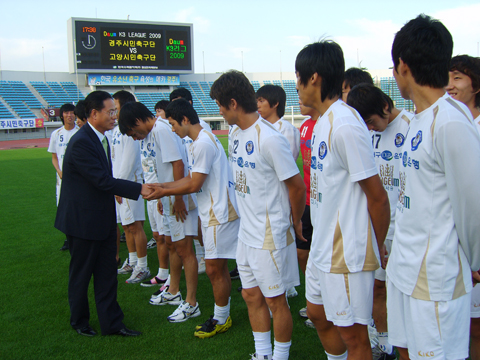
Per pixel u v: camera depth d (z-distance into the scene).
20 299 3.46
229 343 2.66
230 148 2.38
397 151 2.37
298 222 2.19
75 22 26.16
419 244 1.41
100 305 2.79
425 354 1.41
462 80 2.03
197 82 37.84
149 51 28.23
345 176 1.62
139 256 3.95
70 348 2.64
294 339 2.68
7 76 32.34
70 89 33.97
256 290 2.27
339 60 1.64
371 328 2.60
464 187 1.26
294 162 2.06
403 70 1.45
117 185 2.69
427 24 1.38
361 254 1.64
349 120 1.56
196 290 3.35
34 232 5.82
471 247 1.34
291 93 38.66
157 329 2.90
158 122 3.15
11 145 25.28
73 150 2.69
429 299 1.39
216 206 2.63
